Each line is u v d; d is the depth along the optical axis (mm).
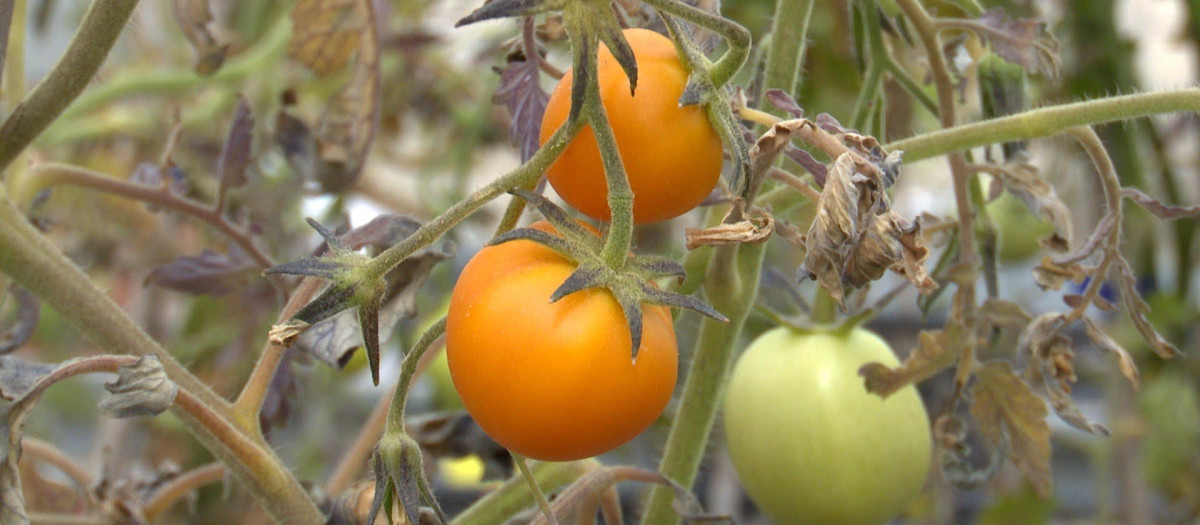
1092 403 1416
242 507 1040
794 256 1204
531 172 385
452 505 1376
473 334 380
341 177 677
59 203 1104
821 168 417
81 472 668
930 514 1200
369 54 661
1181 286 1037
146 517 638
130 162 1159
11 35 584
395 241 535
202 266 643
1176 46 1111
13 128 454
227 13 1168
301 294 521
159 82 943
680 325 692
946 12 617
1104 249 537
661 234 1176
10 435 421
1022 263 1271
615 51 369
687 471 571
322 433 1296
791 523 616
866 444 596
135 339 487
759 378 619
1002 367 566
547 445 381
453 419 662
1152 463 1266
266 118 1110
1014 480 1121
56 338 1284
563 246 385
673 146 385
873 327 1436
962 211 573
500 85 506
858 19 616
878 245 391
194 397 458
